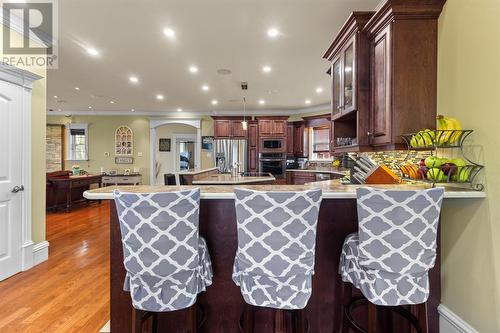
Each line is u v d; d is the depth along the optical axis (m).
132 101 6.50
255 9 2.50
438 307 1.72
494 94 1.34
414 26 1.87
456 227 1.61
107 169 8.07
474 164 1.47
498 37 1.31
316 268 1.70
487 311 1.39
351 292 1.68
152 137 8.01
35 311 2.04
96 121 8.08
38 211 2.98
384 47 2.00
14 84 2.63
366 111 2.28
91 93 5.70
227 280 1.71
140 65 3.96
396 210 1.23
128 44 3.24
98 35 3.00
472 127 1.50
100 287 2.42
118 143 8.08
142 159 8.07
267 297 1.27
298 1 2.38
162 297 1.31
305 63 3.87
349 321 1.50
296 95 5.78
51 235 4.04
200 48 3.36
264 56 3.62
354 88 2.30
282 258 1.23
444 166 1.52
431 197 1.23
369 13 2.18
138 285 1.31
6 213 2.58
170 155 9.85
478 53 1.45
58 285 2.46
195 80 4.71
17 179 2.68
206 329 1.70
